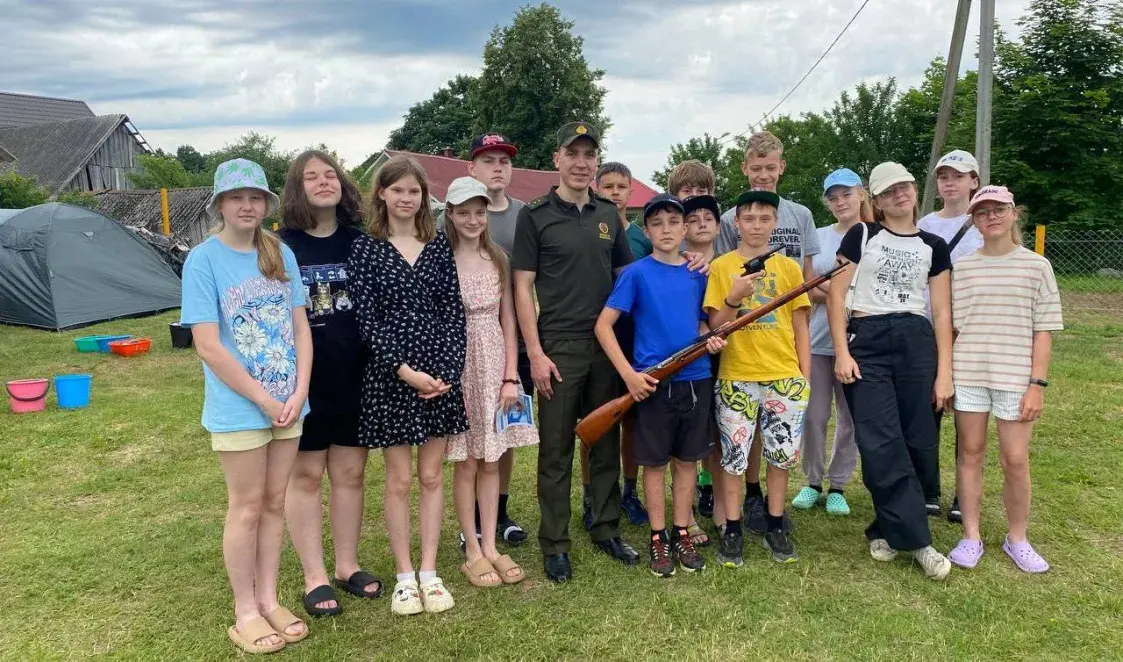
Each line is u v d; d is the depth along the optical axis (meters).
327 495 4.34
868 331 3.35
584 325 3.27
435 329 2.91
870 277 3.37
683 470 3.32
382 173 2.94
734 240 3.95
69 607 3.05
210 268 2.58
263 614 2.89
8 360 8.60
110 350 9.01
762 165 3.86
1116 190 17.06
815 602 2.99
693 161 3.95
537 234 3.24
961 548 3.33
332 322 2.89
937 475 3.79
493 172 3.73
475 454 3.17
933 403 3.46
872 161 21.94
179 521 3.92
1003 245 3.26
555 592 3.13
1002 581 3.14
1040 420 5.43
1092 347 8.31
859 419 3.34
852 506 4.04
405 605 2.95
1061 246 12.36
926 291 3.65
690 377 3.24
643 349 3.28
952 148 18.50
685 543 3.35
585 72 35.16
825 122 23.19
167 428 5.71
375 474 4.76
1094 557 3.33
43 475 4.70
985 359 3.25
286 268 2.72
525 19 34.62
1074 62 17.09
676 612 2.93
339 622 2.92
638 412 3.27
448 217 3.17
